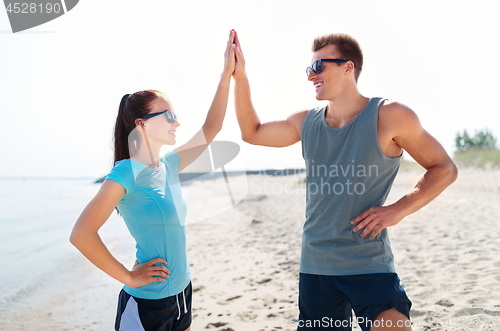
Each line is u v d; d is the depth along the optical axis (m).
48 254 5.79
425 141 1.63
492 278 2.99
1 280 4.13
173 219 1.51
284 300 3.09
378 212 1.54
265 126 2.15
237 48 2.07
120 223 5.41
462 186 10.41
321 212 1.71
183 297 1.56
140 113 1.55
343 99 1.75
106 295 3.63
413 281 3.15
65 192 25.91
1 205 16.16
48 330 2.75
